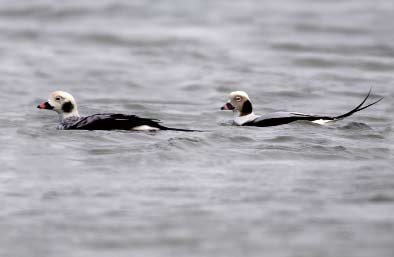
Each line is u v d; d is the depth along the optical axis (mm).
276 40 32469
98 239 10414
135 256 9883
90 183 12875
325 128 17203
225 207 11594
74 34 34062
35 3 41188
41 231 10703
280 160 14453
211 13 39562
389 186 12578
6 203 11852
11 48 31094
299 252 9906
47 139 15945
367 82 25219
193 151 14969
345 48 30812
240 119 18250
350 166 13977
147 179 13102
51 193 12336
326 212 11352
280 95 23312
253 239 10359
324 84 24906
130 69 27484
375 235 10430
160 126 16672
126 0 43062
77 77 26047
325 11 40000
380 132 16938
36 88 24234
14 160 14398
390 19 37531
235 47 31234
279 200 11930
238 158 14562
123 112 20469
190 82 25234
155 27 35625
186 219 11102
